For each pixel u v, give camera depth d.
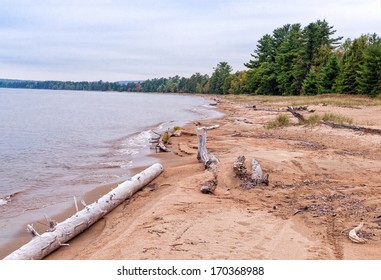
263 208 7.59
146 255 5.46
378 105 31.61
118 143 20.11
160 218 7.07
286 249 5.61
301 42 63.28
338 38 64.94
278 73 70.19
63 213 8.42
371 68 43.19
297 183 9.45
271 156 12.13
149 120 36.16
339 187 8.98
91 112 48.09
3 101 77.62
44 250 6.03
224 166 10.83
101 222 7.68
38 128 27.77
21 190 10.41
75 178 11.80
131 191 9.27
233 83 103.44
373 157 12.12
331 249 5.60
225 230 6.36
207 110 50.16
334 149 13.68
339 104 32.72
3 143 19.81
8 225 7.72
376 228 6.31
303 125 20.83
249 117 31.44
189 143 17.56
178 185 9.59
